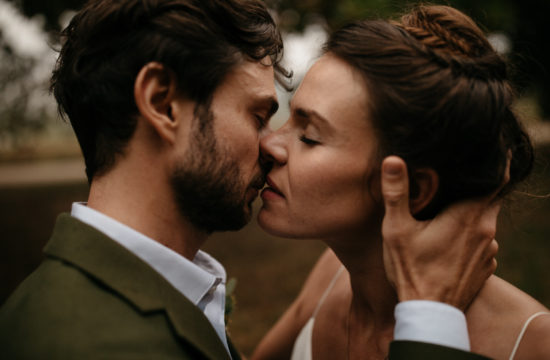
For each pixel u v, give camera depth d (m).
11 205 12.92
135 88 1.15
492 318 1.21
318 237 1.32
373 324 1.47
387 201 1.15
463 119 1.12
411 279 1.16
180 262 1.24
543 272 5.20
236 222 1.33
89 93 1.22
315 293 1.88
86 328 0.97
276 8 5.58
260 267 6.65
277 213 1.34
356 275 1.42
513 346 1.16
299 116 1.29
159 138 1.21
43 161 28.20
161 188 1.23
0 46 5.76
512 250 6.12
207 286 1.30
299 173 1.26
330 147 1.22
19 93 6.29
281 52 1.47
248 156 1.31
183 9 1.20
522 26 7.57
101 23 1.20
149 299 1.06
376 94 1.15
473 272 1.19
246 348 4.24
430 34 1.23
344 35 1.26
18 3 5.17
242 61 1.27
